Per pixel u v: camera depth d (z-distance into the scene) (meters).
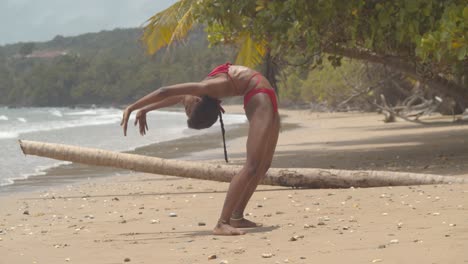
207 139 31.08
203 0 15.42
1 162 20.11
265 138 6.44
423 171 12.23
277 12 14.22
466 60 13.19
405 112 39.84
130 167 10.77
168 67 172.38
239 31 16.53
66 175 16.11
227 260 5.08
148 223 7.54
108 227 7.35
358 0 13.65
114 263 5.23
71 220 8.16
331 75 58.78
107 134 39.34
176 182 12.47
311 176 10.05
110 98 193.25
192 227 7.08
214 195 10.09
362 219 6.76
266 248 5.49
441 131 25.73
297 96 88.88
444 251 4.82
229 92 6.57
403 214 6.87
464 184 9.27
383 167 13.69
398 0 13.24
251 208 8.23
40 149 10.87
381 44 14.12
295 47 15.55
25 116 98.06
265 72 19.39
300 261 4.87
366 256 4.87
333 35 14.94
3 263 5.44
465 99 17.22
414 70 17.19
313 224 6.67
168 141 30.44
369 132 29.42
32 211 9.32
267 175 10.25
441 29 11.35
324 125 40.81
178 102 6.77
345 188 9.93
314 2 13.71
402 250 4.98
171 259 5.26
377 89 46.69
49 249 6.03
